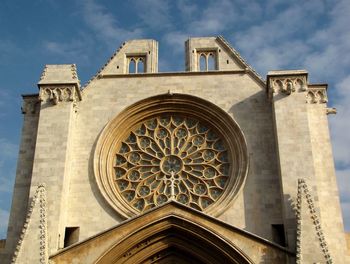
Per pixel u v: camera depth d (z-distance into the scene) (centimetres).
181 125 3894
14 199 3578
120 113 3869
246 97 3900
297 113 3616
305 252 2994
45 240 3077
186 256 3198
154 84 4000
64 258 3048
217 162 3750
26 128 3831
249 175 3606
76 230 3506
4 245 3516
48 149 3547
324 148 3697
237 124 3781
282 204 3406
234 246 3039
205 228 3091
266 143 3712
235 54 4119
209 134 3869
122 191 3681
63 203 3428
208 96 3922
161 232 3147
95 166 3691
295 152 3481
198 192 3656
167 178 3703
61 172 3466
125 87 3994
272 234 3412
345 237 3431
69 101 3719
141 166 3759
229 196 3550
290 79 3722
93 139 3800
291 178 3400
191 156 3778
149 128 3903
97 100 3944
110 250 3052
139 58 4222
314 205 3275
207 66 4138
